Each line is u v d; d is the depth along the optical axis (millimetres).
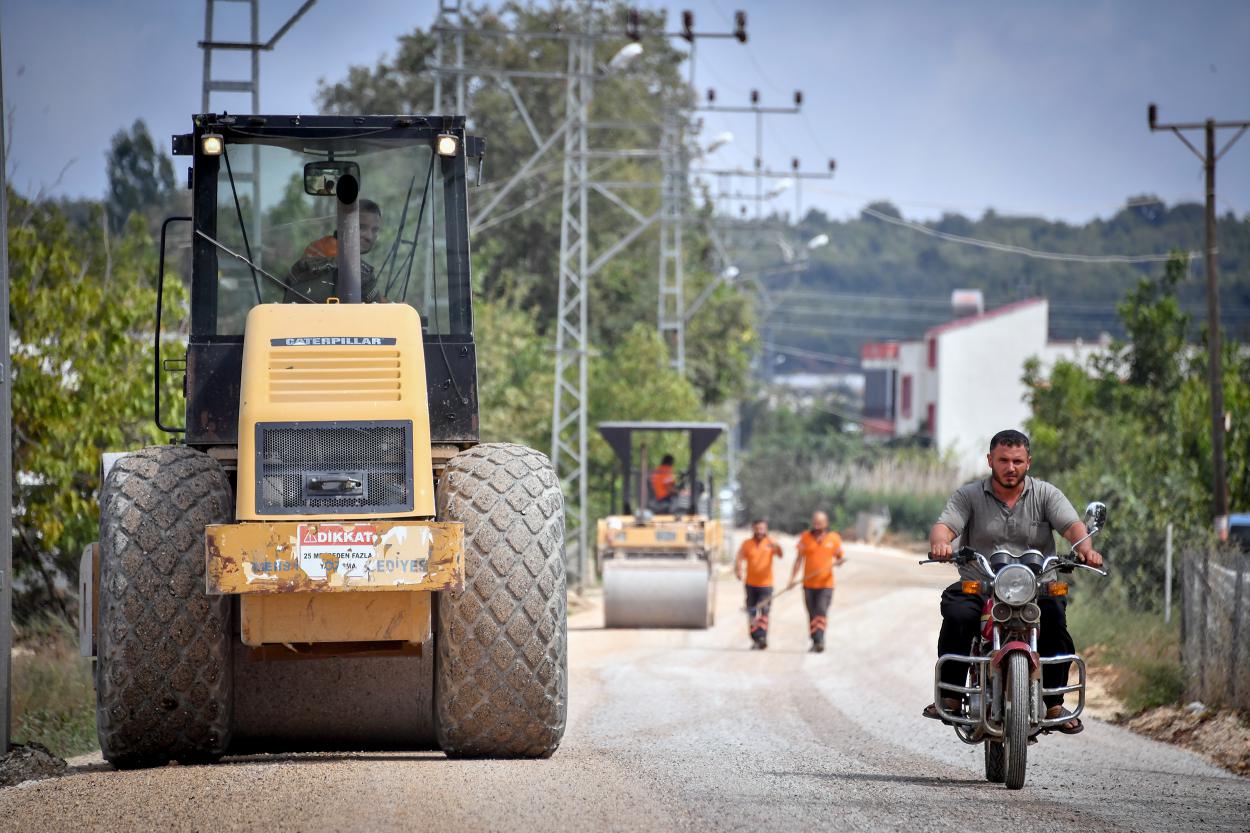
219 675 30531
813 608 82812
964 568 33562
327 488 28750
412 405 29281
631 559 101250
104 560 30172
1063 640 33188
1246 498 110438
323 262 33781
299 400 29078
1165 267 172500
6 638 35906
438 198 34156
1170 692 57594
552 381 141125
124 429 74062
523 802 26844
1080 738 48688
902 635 92375
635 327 168125
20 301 72500
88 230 101000
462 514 31266
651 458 151000
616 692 58844
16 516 71688
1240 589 51938
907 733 47156
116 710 30250
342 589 28047
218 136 33438
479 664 30969
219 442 32875
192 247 33531
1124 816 29531
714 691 59969
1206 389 117000
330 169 33906
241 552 27906
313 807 25969
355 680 32625
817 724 48969
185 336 80500
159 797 26922
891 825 27062
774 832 25844
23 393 70438
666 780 31297
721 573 171875
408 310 30188
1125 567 93188
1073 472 136500
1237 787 36812
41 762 34562
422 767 30078
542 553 31297
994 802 30562
